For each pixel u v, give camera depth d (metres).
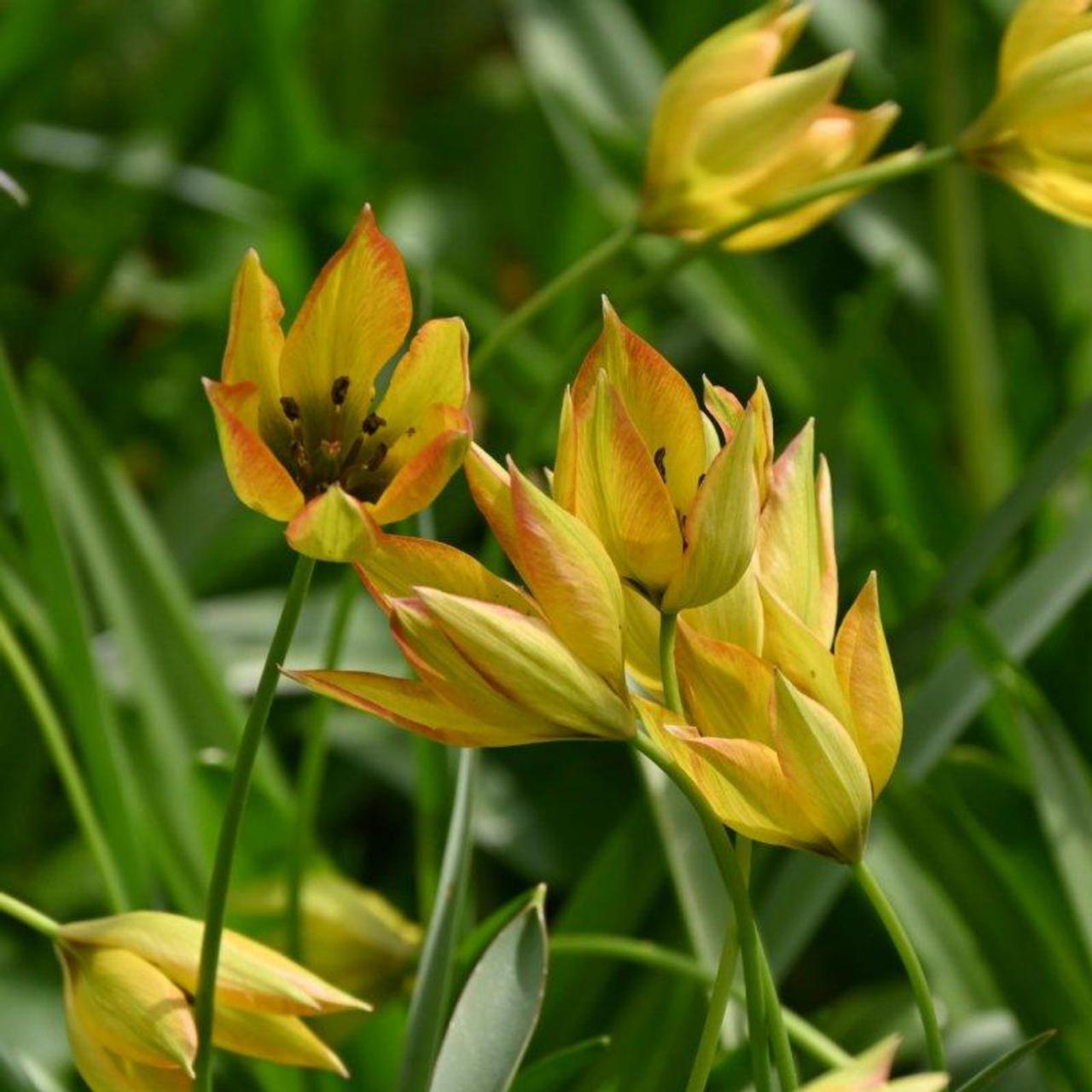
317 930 1.20
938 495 1.61
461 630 1.03
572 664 1.03
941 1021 1.25
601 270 1.83
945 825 1.22
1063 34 1.19
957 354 1.68
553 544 1.03
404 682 1.04
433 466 1.02
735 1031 1.19
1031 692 1.22
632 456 1.03
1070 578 1.25
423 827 1.23
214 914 1.04
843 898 1.40
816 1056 1.15
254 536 1.61
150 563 1.28
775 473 1.05
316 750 1.19
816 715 1.02
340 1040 1.20
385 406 1.04
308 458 1.04
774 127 1.20
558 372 1.23
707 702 1.04
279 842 1.23
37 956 1.35
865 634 1.03
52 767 1.50
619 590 1.03
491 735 1.04
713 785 1.03
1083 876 1.20
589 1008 1.22
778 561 1.05
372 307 1.04
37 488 1.21
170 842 1.25
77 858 1.43
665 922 1.23
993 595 1.52
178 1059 1.05
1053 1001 1.20
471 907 1.26
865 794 1.03
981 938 1.21
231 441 1.02
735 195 1.21
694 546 1.03
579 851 1.42
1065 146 1.18
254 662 1.47
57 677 1.24
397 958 1.20
